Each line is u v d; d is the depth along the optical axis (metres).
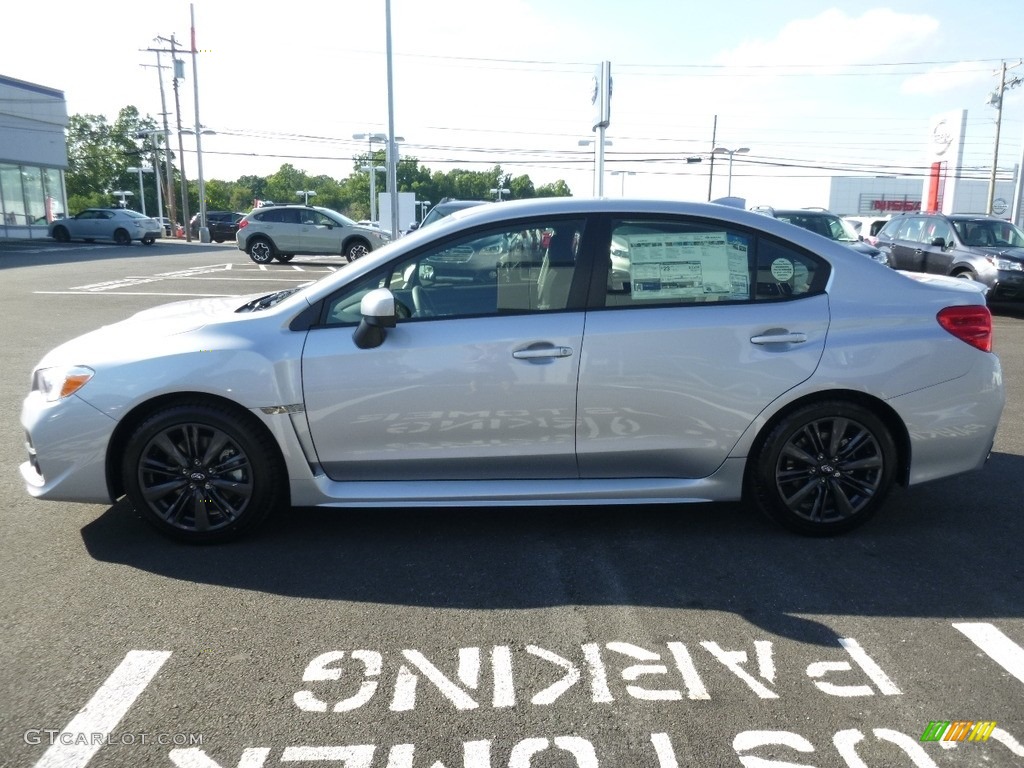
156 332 4.24
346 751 2.63
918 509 4.80
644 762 2.59
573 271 4.16
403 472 4.22
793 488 4.30
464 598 3.68
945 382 4.23
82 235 36.09
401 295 4.16
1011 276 13.52
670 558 4.11
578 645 3.28
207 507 4.20
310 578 3.88
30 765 2.57
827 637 3.35
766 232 4.26
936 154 54.91
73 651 3.22
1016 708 2.89
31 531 4.43
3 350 9.73
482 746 2.66
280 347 4.08
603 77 12.89
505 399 4.09
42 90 38.41
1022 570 3.99
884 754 2.64
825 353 4.15
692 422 4.16
